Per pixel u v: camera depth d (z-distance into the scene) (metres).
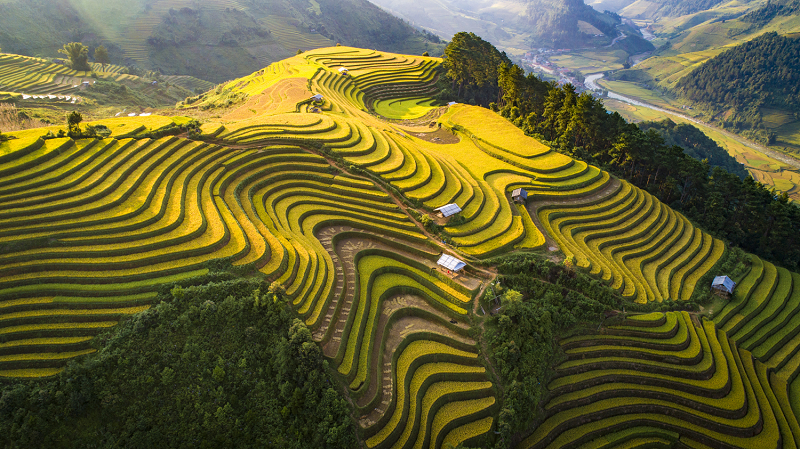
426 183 70.75
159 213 52.69
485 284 56.56
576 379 53.09
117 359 40.03
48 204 50.47
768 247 81.31
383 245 61.12
